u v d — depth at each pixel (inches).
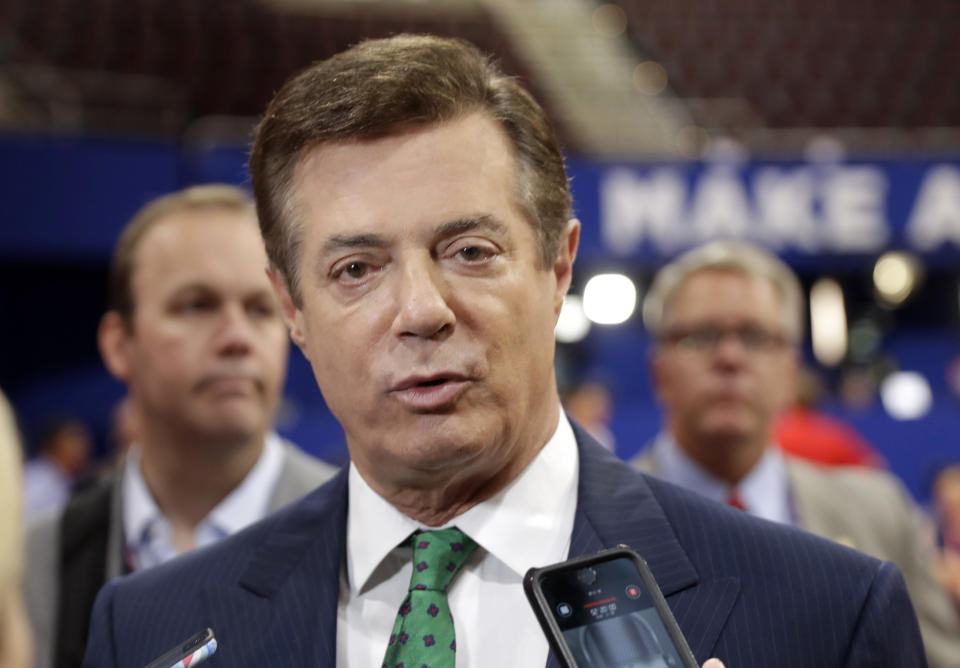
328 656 36.6
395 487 37.7
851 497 77.2
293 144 36.5
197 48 291.4
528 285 35.9
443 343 34.3
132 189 209.6
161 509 62.8
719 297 77.3
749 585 36.1
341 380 35.9
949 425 206.5
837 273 278.5
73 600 59.1
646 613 32.2
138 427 64.1
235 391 60.3
